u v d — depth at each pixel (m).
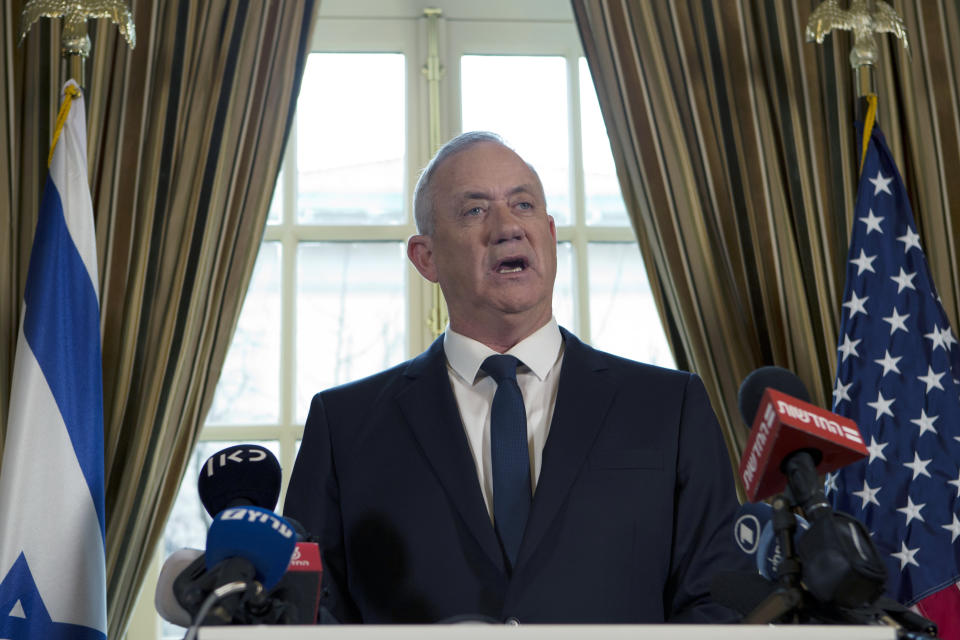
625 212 3.43
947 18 3.26
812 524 1.05
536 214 1.84
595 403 1.74
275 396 3.26
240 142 3.07
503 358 1.79
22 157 2.99
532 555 1.59
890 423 2.67
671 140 3.13
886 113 3.18
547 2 3.52
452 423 1.75
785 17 3.25
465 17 3.51
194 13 3.14
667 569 1.64
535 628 0.90
